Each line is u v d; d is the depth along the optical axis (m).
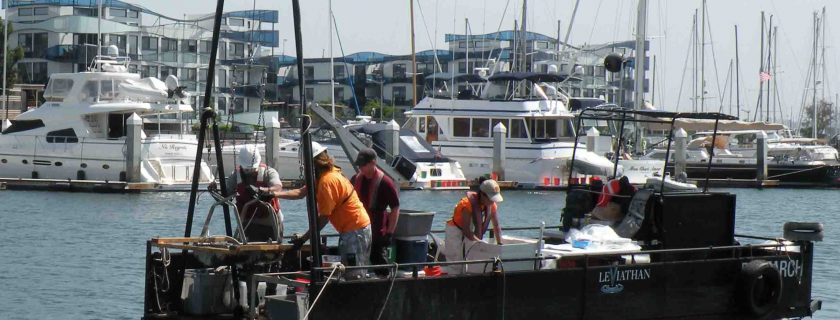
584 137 67.69
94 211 48.66
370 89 131.88
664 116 19.95
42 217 45.81
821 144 89.56
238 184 17.06
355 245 15.83
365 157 16.53
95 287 28.33
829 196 67.62
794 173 75.62
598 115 21.19
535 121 66.50
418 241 17.19
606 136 65.25
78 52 107.00
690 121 50.56
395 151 59.44
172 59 109.25
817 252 37.16
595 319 17.53
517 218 47.44
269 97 103.69
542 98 67.75
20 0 112.75
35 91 80.81
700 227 19.25
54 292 27.55
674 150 73.06
